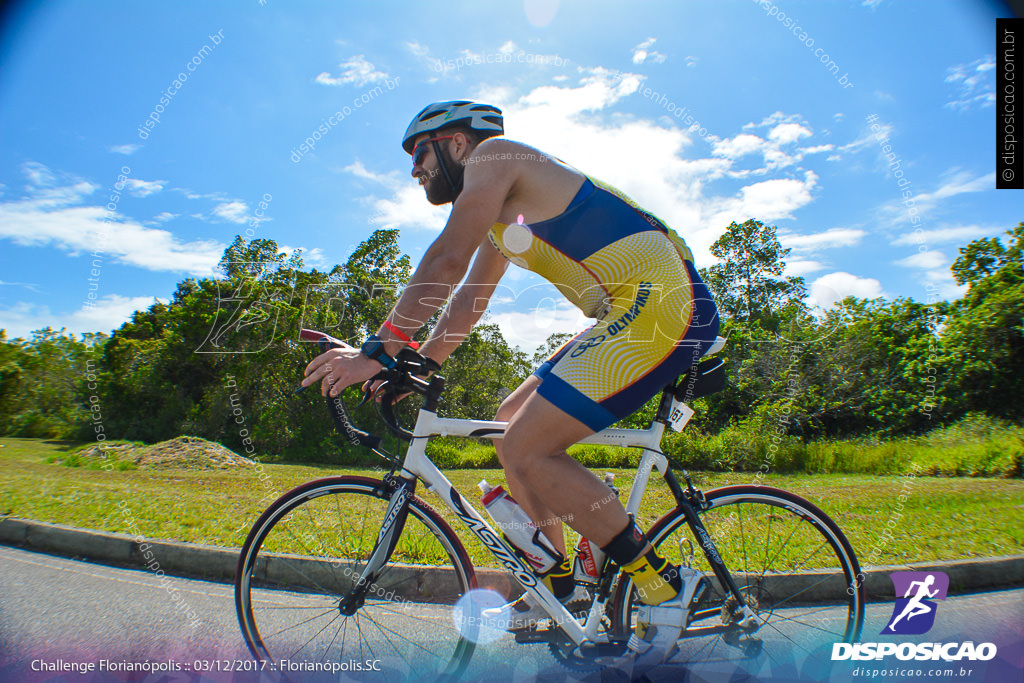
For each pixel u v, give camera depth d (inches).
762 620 76.7
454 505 71.5
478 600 73.2
